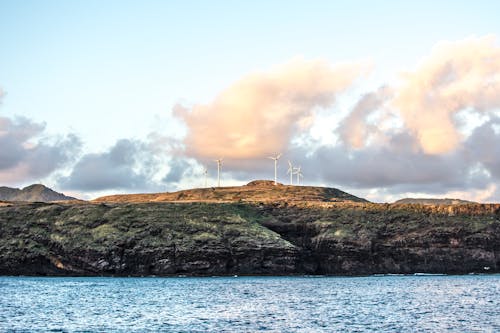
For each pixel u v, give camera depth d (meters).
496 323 96.94
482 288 172.00
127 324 96.94
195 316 106.81
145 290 164.00
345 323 97.44
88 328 92.62
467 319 101.75
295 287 176.25
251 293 154.50
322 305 124.44
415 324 96.00
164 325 95.75
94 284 188.50
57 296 144.12
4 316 104.94
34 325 95.12
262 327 93.31
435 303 128.12
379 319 102.12
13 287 172.00
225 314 109.56
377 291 161.12
